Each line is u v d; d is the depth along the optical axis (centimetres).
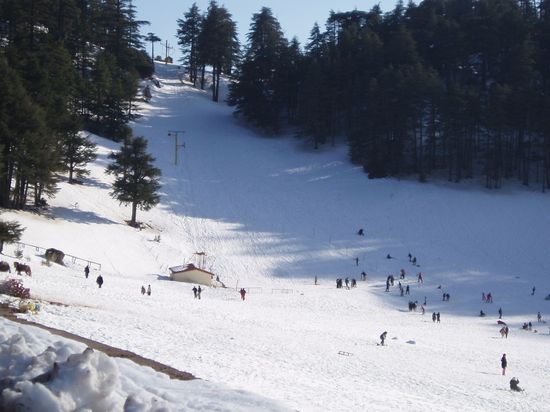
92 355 657
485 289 5469
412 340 3594
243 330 3008
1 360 744
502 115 8012
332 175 8406
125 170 6141
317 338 3197
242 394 921
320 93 9288
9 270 3294
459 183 8194
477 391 2420
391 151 8506
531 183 8294
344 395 1786
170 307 3412
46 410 588
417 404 1914
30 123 5169
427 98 8456
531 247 6500
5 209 5194
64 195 6169
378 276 5675
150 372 1015
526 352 3578
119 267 5041
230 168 8425
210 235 6338
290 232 6588
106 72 8731
